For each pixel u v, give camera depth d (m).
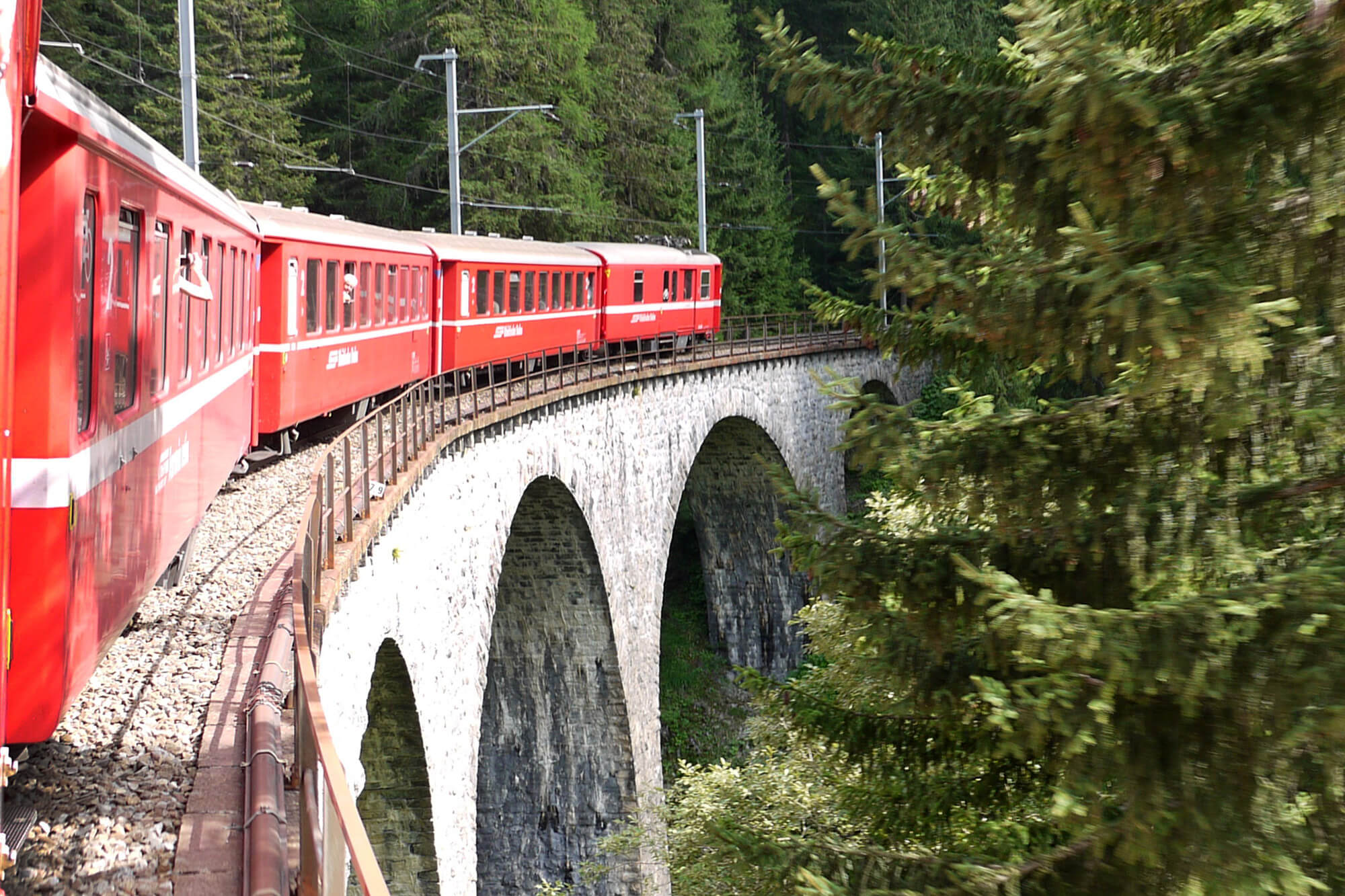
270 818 5.70
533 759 26.64
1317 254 7.06
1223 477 7.87
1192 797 6.90
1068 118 6.99
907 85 8.17
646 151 54.75
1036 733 6.87
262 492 15.45
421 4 48.88
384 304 21.98
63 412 5.87
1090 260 7.34
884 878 8.52
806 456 43.47
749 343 40.25
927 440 8.22
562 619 25.97
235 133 44.19
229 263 12.86
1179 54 8.29
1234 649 6.68
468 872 17.23
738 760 37.44
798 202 65.12
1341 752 6.47
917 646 8.71
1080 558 8.19
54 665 5.87
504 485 19.86
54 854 5.74
